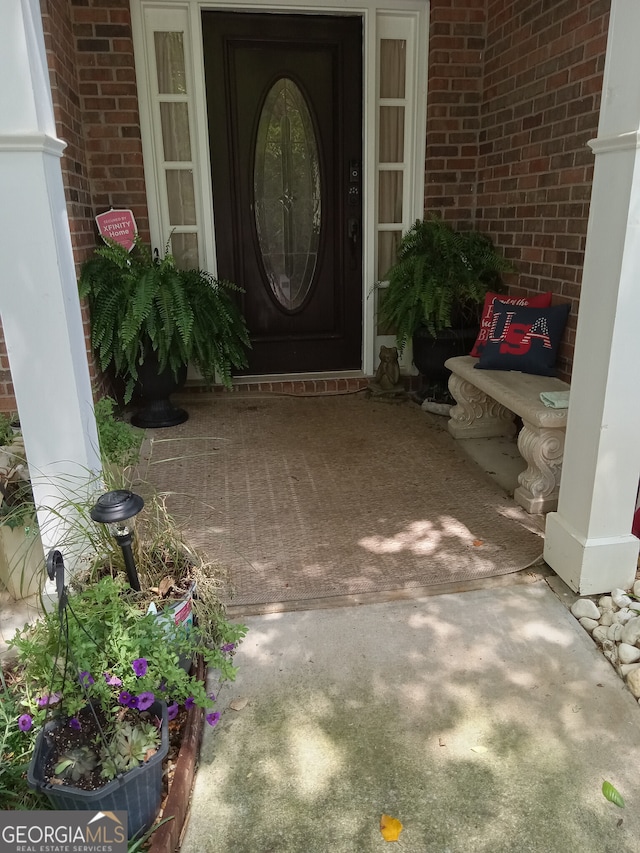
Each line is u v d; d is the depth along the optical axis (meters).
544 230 3.06
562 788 1.36
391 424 3.52
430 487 2.74
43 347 1.70
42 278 1.65
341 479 2.82
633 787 1.36
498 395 2.70
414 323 3.46
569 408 1.93
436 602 1.95
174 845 1.22
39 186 1.58
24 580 1.95
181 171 3.69
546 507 2.50
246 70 3.58
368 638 1.80
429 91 3.65
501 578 2.07
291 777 1.38
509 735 1.49
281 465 2.97
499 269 3.38
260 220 3.86
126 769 1.15
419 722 1.52
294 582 2.04
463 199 3.82
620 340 1.72
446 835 1.26
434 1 3.46
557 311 2.89
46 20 2.71
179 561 1.69
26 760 1.32
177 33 3.46
